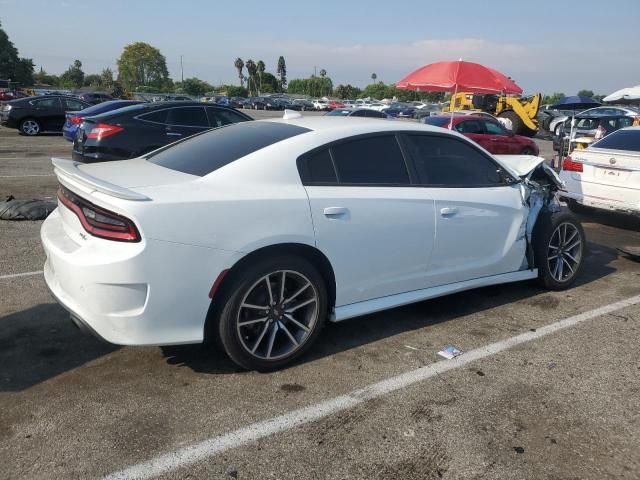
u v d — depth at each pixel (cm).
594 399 313
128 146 845
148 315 285
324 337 385
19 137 1762
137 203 277
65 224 325
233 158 335
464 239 407
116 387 309
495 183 438
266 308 323
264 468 248
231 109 948
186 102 908
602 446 271
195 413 287
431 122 1327
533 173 494
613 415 298
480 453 263
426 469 251
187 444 262
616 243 684
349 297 356
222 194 302
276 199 314
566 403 308
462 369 344
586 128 1617
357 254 349
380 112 2086
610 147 732
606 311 448
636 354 371
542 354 368
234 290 306
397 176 375
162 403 295
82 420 277
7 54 8944
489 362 354
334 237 335
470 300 466
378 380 328
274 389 313
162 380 319
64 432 267
